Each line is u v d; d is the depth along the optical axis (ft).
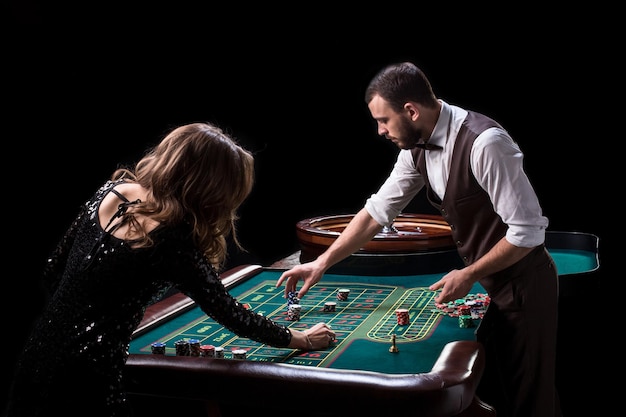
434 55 19.25
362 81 19.44
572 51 18.60
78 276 5.76
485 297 9.38
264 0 17.89
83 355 5.57
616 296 19.11
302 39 18.83
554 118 19.11
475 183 8.48
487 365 8.75
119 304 5.70
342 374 6.01
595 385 12.59
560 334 11.97
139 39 14.60
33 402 5.64
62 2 12.87
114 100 14.19
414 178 9.52
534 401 8.93
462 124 8.46
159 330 8.32
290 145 19.75
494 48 18.98
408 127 8.56
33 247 12.95
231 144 6.07
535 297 8.66
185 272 5.88
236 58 17.60
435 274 11.17
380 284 10.53
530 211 8.05
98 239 5.82
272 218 20.27
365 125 19.81
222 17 16.80
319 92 19.45
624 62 18.31
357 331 8.11
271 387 6.12
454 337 7.76
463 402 5.90
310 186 20.24
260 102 18.76
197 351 7.23
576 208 19.47
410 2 18.93
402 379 5.86
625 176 18.90
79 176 13.56
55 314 5.77
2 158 12.32
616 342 18.30
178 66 15.84
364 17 18.98
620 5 18.02
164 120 15.65
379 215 9.59
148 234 5.74
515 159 8.13
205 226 5.95
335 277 11.05
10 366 12.76
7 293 12.71
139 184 6.21
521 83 19.07
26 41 12.35
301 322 8.57
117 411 5.65
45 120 12.85
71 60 13.16
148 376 6.50
